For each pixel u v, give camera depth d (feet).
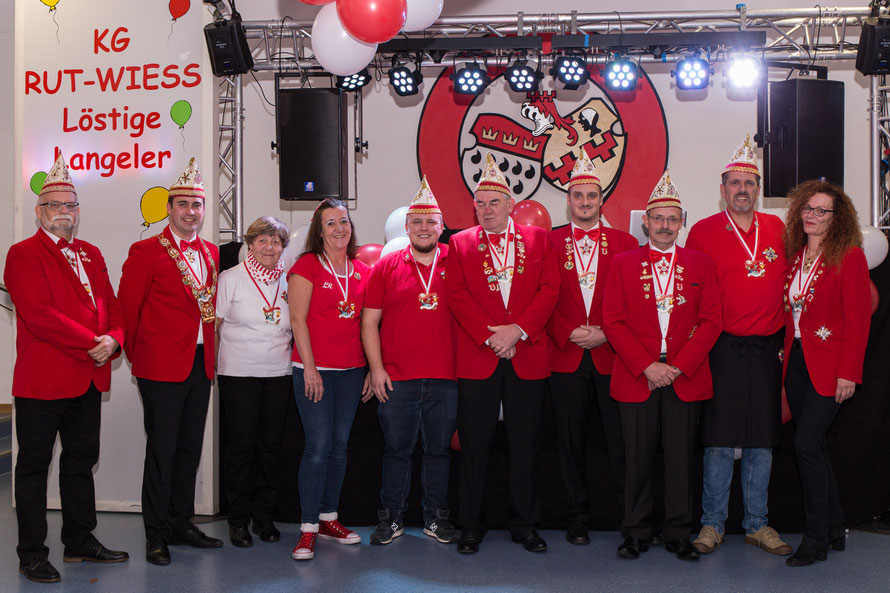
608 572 11.25
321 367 12.15
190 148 14.83
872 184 16.76
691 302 11.66
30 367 11.03
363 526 13.94
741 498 13.35
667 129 21.13
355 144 19.11
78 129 15.01
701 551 12.05
